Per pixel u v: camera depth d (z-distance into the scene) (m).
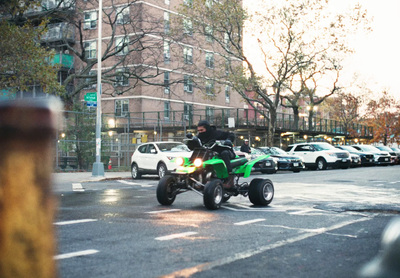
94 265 4.70
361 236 6.51
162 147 20.98
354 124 60.59
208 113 49.81
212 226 7.40
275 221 7.99
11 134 0.56
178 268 4.58
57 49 43.94
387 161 37.69
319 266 4.69
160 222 7.84
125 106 43.38
